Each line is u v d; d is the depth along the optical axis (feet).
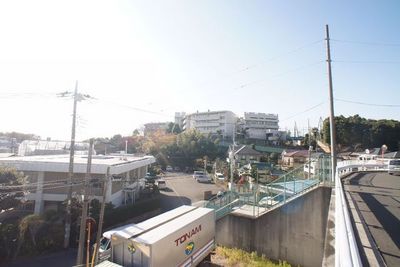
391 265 13.88
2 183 53.78
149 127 350.84
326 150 151.53
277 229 42.34
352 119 184.44
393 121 178.81
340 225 10.74
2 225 51.47
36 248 51.42
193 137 192.85
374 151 146.92
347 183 44.55
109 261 27.81
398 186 41.16
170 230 30.30
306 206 40.73
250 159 173.47
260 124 289.12
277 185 52.06
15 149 148.56
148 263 26.50
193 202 93.20
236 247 45.21
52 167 70.03
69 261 48.78
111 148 211.00
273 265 37.96
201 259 36.19
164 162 180.14
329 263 14.51
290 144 244.22
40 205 70.03
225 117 282.15
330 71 47.47
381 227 20.31
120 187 83.56
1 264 47.26
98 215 61.67
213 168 159.63
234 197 58.59
